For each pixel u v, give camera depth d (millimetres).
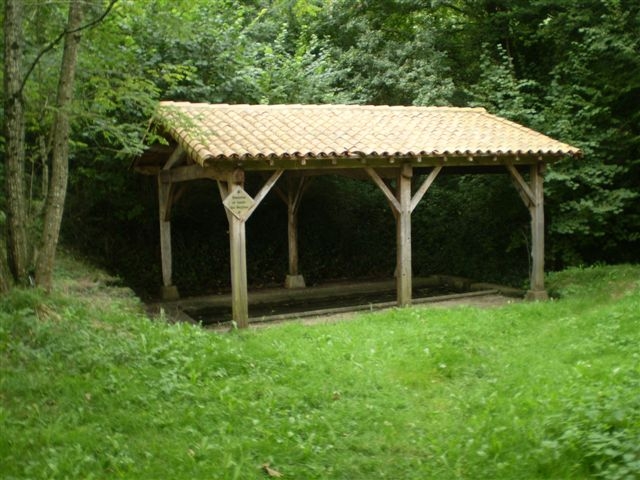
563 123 13664
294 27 19531
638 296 9984
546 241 15180
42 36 9469
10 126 7895
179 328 8055
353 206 16797
